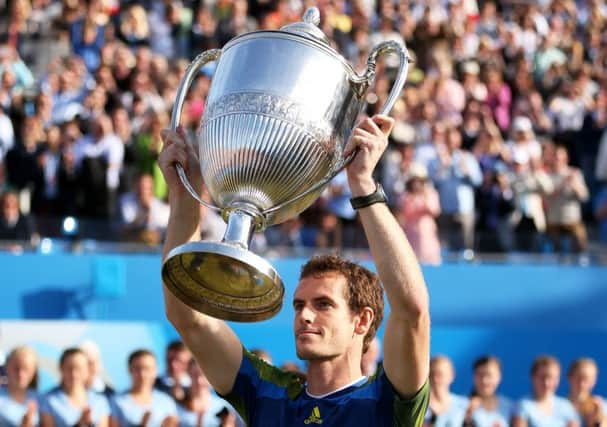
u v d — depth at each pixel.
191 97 23.61
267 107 6.68
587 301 21.17
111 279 19.30
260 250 20.20
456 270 20.83
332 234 20.64
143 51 24.80
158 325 18.53
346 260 7.48
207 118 6.87
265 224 6.80
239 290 6.69
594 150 26.11
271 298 6.68
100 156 20.89
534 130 26.62
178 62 25.20
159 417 15.53
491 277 20.92
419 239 21.06
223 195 6.82
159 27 27.47
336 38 28.12
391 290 6.72
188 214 7.39
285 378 7.61
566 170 23.06
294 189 6.76
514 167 23.33
